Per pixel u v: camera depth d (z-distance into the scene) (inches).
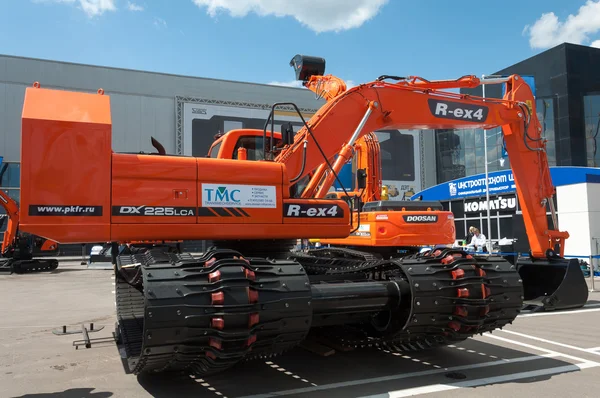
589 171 655.1
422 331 173.0
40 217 150.9
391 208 327.3
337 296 166.4
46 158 153.6
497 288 177.3
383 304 175.0
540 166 318.3
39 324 294.8
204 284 139.6
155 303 131.9
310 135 229.8
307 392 159.3
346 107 243.4
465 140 1381.6
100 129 160.2
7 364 199.0
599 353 210.4
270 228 180.1
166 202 165.5
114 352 218.7
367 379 173.8
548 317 296.0
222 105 1296.8
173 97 1258.0
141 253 179.9
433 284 169.6
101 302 397.7
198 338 136.5
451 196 943.0
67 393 160.6
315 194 225.3
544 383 167.6
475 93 1121.4
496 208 847.7
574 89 1159.6
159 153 198.2
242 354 141.6
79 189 155.9
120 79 1210.0
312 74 309.4
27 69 1127.0
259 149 238.4
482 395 154.9
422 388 162.7
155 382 172.2
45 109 157.8
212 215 171.3
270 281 148.4
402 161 1433.3
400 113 260.2
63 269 793.6
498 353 210.8
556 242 330.3
